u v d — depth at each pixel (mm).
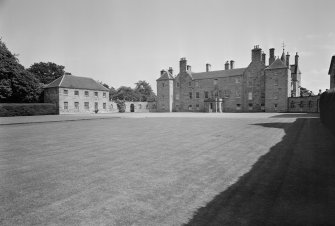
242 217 3598
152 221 3494
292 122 18375
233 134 12133
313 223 3410
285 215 3646
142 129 15023
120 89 97125
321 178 5211
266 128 14531
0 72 39906
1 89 39031
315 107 43438
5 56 40938
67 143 9844
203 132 13125
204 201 4168
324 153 7434
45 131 14227
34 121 22266
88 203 4117
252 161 6727
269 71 48188
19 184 5055
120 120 24078
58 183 5105
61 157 7402
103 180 5277
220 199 4242
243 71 53094
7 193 4574
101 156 7500
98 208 3928
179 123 19469
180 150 8305
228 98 54875
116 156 7484
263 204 4027
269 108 48188
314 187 4715
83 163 6680
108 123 20156
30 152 8148
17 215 3705
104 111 58281
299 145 8766
